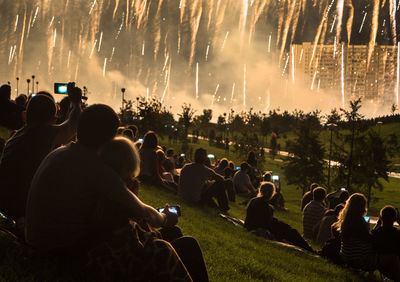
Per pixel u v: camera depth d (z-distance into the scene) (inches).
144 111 2177.7
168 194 550.6
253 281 256.4
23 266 138.4
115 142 139.3
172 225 176.1
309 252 423.8
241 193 784.3
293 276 308.8
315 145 1652.3
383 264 355.6
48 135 183.0
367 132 1518.2
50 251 136.5
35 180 132.0
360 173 1493.6
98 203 133.3
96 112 132.2
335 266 382.3
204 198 553.0
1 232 155.7
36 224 131.0
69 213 129.3
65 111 274.7
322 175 1654.8
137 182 149.4
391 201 1931.6
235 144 2593.5
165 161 727.1
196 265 159.6
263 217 446.6
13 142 181.6
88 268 133.1
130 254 133.1
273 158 3585.1
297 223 798.5
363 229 355.9
